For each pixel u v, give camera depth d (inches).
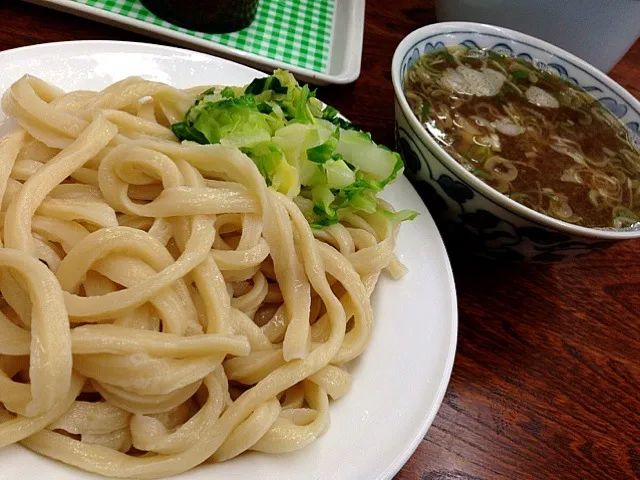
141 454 6.7
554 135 10.6
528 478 8.3
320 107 9.9
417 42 10.9
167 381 6.3
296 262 8.0
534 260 9.9
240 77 10.5
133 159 7.4
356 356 8.0
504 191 9.3
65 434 6.4
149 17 12.3
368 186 9.0
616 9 13.2
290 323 7.5
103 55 9.5
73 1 11.5
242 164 7.5
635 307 11.1
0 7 11.3
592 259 11.6
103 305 6.3
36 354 5.6
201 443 6.5
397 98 9.6
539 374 9.6
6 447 5.8
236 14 12.6
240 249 7.5
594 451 8.8
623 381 9.9
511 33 12.0
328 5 15.1
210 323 7.0
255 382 7.5
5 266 6.1
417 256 9.3
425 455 8.2
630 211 9.7
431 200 10.0
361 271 8.8
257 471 6.6
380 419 7.4
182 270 6.8
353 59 13.0
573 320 10.5
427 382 7.9
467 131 10.1
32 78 8.2
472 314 10.1
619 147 10.9
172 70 10.0
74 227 7.0
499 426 8.8
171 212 7.3
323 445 7.0
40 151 7.8
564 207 9.3
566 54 12.0
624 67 16.6
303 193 9.0
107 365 6.2
